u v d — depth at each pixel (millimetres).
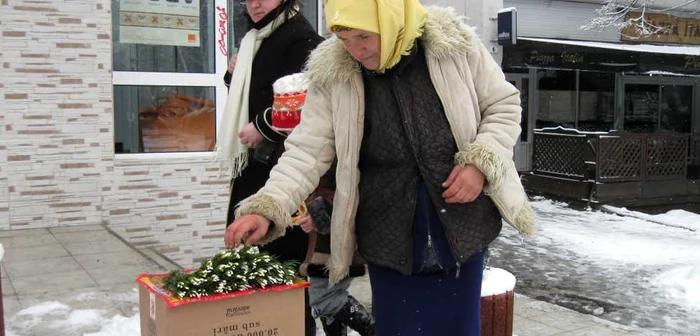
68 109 6906
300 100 3031
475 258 2512
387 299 2570
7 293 4945
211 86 7707
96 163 7055
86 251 6164
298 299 2275
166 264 6051
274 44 3398
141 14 7344
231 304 2150
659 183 14086
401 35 2260
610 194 13492
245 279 2168
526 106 17031
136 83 7340
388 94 2391
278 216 2367
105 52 7016
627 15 16969
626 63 13180
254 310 2191
